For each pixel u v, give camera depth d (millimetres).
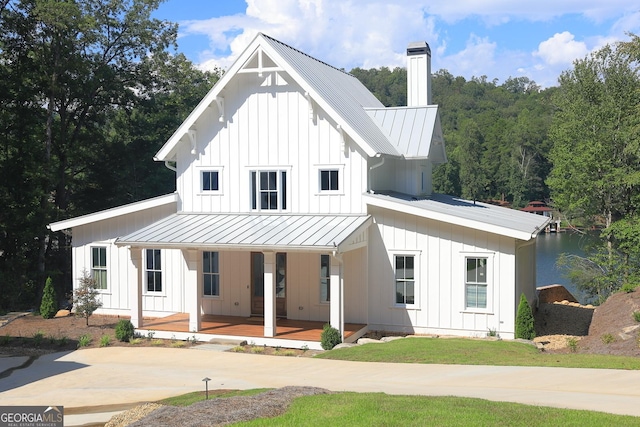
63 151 40594
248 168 25125
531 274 27688
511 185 95062
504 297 21578
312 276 24250
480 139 106125
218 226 23641
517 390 13711
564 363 16375
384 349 19078
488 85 191125
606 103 35156
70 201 46688
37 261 40156
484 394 13375
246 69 24422
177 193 26188
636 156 33500
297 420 10711
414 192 27969
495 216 26250
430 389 14078
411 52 31031
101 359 19688
